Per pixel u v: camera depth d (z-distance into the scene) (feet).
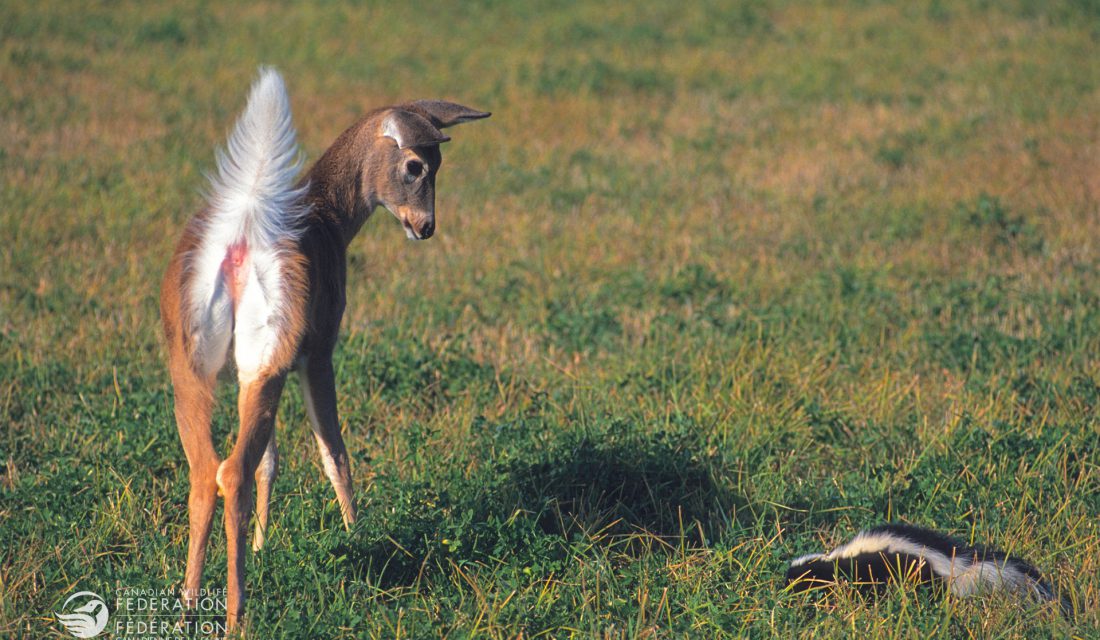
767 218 84.48
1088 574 39.17
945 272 73.97
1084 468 46.75
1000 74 128.98
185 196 84.69
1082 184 89.66
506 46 147.23
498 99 120.47
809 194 90.48
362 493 43.45
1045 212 84.84
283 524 41.01
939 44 145.38
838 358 59.11
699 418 51.06
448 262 74.79
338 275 39.73
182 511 42.47
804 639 35.70
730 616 36.40
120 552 39.78
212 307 34.68
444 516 41.73
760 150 104.58
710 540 42.80
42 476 44.11
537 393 53.42
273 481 39.86
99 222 77.46
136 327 59.67
